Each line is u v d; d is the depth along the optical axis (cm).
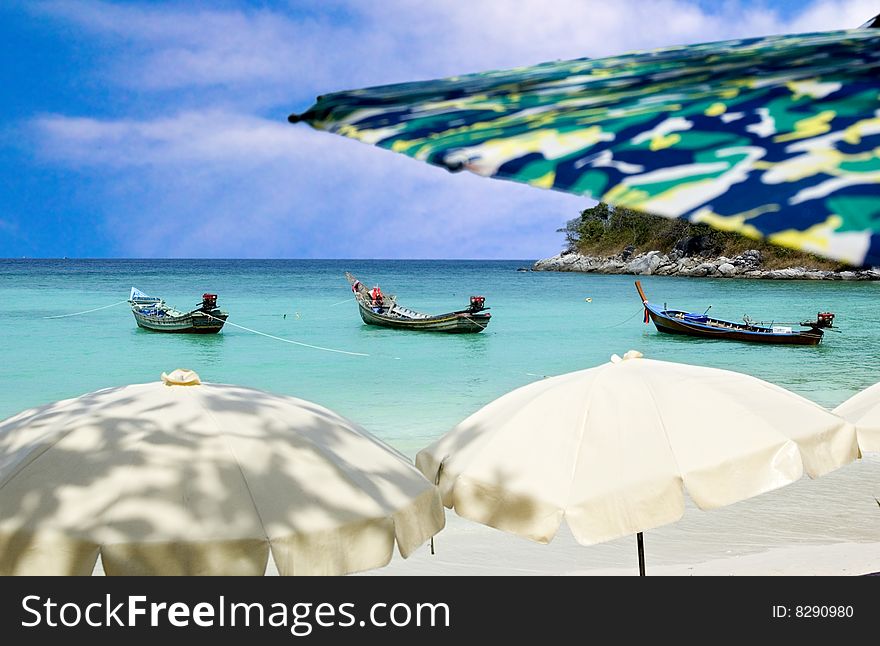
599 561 987
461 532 1099
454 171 115
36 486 420
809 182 100
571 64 189
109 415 473
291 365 3156
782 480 541
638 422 570
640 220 12788
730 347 3700
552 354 3462
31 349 3525
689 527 1119
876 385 813
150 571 393
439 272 14850
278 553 408
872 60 160
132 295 4462
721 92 145
